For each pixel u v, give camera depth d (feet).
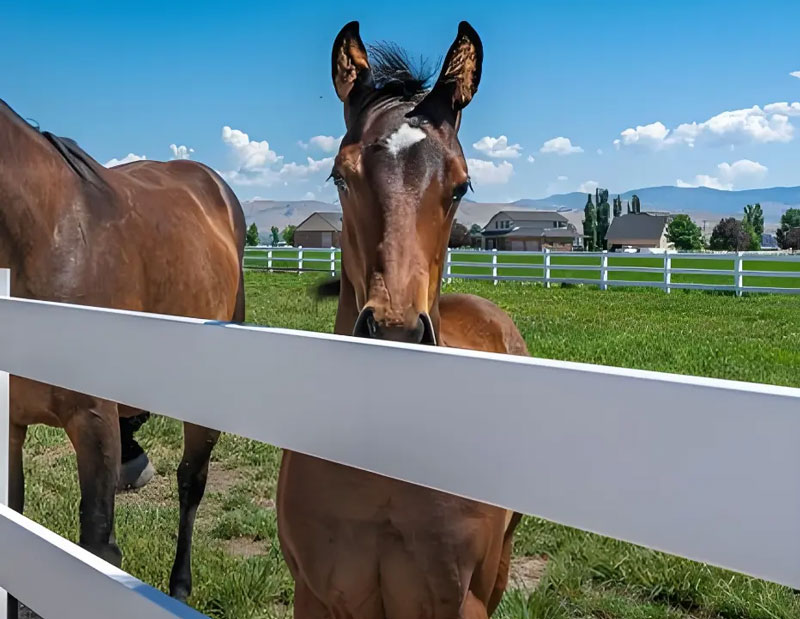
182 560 11.76
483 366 2.97
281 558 11.92
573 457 2.69
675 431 2.42
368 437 3.47
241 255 15.40
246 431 4.10
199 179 14.94
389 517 6.12
